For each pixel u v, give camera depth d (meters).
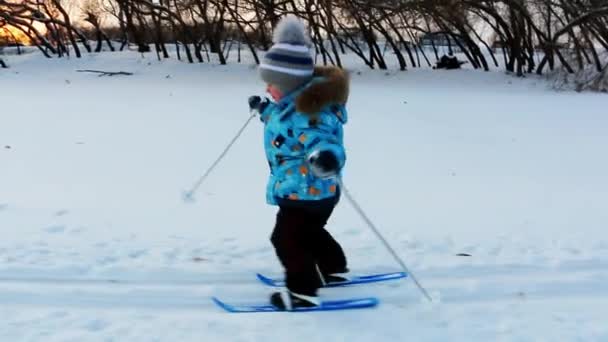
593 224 4.94
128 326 3.10
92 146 8.77
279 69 3.14
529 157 8.42
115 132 10.14
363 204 5.56
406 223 4.92
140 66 24.00
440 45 34.16
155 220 4.89
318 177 3.02
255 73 23.27
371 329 3.12
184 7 25.02
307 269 3.31
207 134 10.02
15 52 30.41
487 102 16.08
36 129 10.31
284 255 3.33
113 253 4.05
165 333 3.04
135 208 5.29
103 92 17.48
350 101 15.80
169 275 3.72
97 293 3.48
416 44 26.84
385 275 3.76
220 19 24.70
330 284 3.65
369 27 24.80
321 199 3.23
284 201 3.24
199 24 27.00
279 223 3.35
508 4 23.03
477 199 5.85
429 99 16.66
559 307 3.40
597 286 3.67
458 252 4.18
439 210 5.38
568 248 4.27
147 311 3.29
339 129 3.26
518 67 23.72
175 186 6.21
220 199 5.66
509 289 3.62
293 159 3.21
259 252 4.13
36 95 16.36
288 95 3.20
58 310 3.28
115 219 4.90
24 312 3.24
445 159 8.13
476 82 22.27
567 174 7.26
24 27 30.53
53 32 28.16
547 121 12.46
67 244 4.21
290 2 23.94
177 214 5.10
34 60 24.84
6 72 22.61
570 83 21.03
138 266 3.83
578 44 22.02
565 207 5.55
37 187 6.13
